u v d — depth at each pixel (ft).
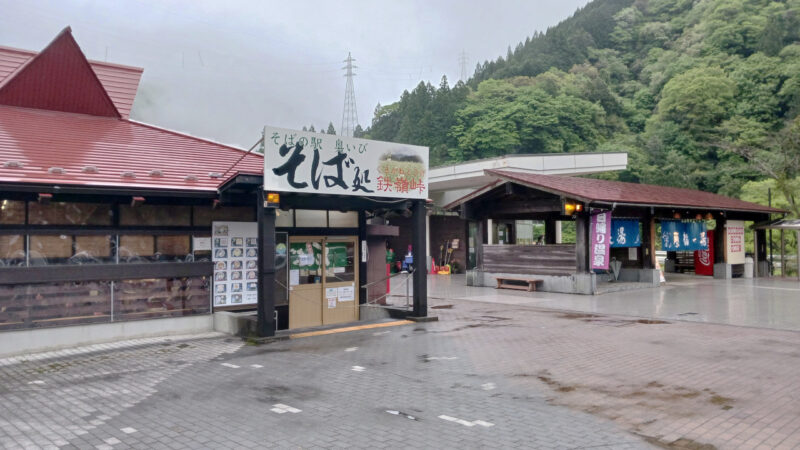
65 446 15.81
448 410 18.88
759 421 17.44
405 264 87.92
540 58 280.31
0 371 25.36
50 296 30.17
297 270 40.34
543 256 61.41
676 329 35.12
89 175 31.68
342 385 22.17
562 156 84.48
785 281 70.03
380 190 36.06
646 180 178.60
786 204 110.01
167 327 33.94
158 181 33.32
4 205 30.01
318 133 33.14
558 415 18.28
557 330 35.19
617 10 326.85
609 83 259.39
